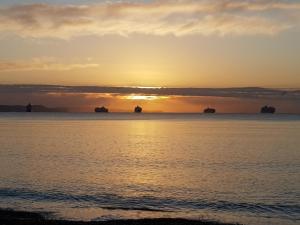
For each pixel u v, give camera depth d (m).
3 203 33.12
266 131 132.38
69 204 33.09
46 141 92.19
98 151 72.38
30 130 136.25
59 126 170.12
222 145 82.50
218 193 38.03
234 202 34.44
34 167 53.03
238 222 28.39
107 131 133.75
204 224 26.83
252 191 38.91
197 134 117.19
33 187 39.69
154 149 75.81
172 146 81.31
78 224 26.34
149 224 26.59
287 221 28.83
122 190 38.94
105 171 50.53
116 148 77.75
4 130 135.00
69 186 40.47
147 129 147.88
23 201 33.91
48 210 30.95
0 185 40.53
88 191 38.22
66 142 90.19
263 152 70.19
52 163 57.00
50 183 41.94
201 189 39.88
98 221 27.59
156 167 54.16
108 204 33.41
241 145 82.38
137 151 72.50
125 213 30.48
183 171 50.81
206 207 32.84
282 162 58.09
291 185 41.66
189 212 31.20
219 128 156.00
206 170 51.50
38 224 26.33
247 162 58.28
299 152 70.06
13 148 76.56
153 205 33.34
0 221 27.06
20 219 27.73
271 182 43.38
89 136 109.19
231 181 44.00
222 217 29.78
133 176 46.97
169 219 27.75
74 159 61.44
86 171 50.31
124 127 165.75
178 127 166.62
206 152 70.62
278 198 35.91
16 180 43.47
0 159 60.88
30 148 76.75
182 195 37.00
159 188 40.16
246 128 155.50
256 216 30.16
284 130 138.88
